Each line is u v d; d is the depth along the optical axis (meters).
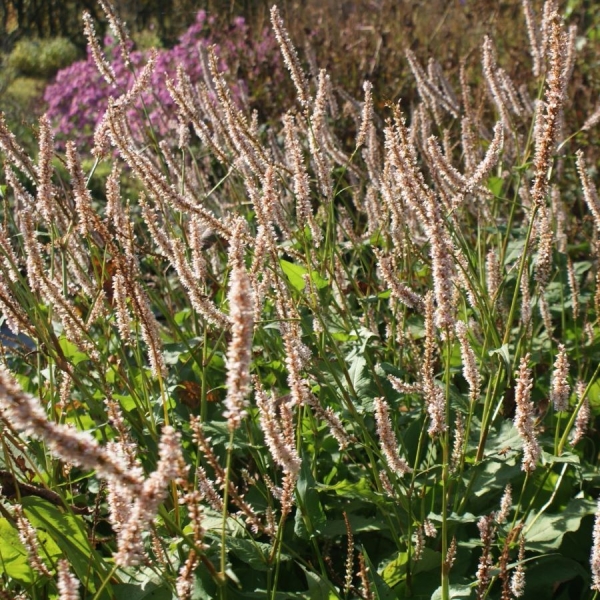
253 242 3.14
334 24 10.61
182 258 3.03
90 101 9.56
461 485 3.22
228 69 8.79
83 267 4.04
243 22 9.70
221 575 2.06
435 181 3.57
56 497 2.67
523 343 3.75
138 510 1.70
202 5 13.40
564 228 5.13
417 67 5.31
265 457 3.38
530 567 3.01
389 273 3.09
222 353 3.90
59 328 4.11
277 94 8.46
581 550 3.16
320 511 2.94
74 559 2.56
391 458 2.73
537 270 3.80
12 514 2.52
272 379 3.73
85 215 3.14
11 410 1.57
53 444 1.60
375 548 3.26
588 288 4.87
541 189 2.90
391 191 3.76
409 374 3.82
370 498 2.99
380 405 2.70
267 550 2.80
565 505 3.25
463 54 9.21
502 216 5.55
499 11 9.68
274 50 9.38
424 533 3.04
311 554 3.16
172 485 2.75
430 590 2.93
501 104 4.82
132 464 2.37
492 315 3.43
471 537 3.23
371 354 3.81
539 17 9.55
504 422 3.41
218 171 6.58
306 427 3.48
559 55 2.74
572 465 3.30
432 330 2.85
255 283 3.12
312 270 3.50
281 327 3.16
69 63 15.49
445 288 2.59
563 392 2.96
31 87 14.34
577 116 7.23
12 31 17.38
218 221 3.18
